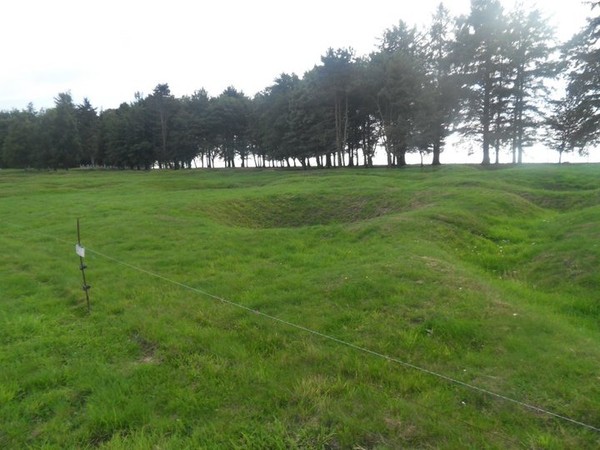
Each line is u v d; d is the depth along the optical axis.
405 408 3.81
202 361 4.87
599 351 4.89
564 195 18.03
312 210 20.45
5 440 3.65
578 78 30.95
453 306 6.06
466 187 19.64
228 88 78.62
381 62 42.28
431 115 37.75
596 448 3.33
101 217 16.58
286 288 7.46
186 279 8.40
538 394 4.02
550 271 8.66
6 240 12.71
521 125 36.16
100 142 73.25
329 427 3.63
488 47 35.31
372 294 6.66
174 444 3.47
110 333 5.84
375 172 34.50
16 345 5.51
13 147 64.81
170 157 69.62
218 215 18.69
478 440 3.42
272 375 4.49
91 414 3.92
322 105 48.25
